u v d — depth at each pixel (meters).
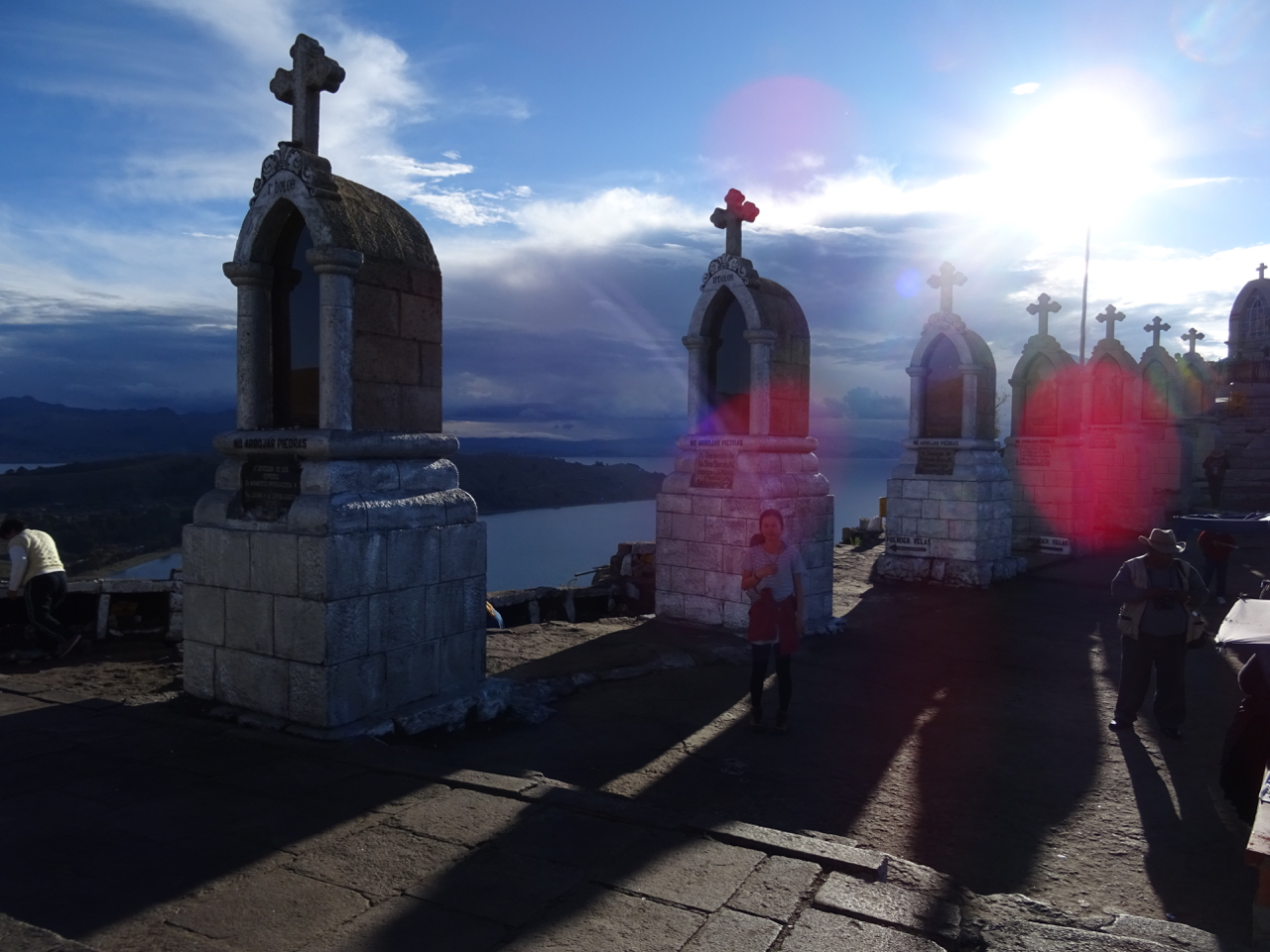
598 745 6.32
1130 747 6.43
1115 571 15.37
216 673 6.31
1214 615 11.51
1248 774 4.90
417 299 6.64
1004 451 18.47
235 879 3.72
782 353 10.32
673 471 10.83
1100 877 4.38
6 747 5.43
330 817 4.38
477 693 6.71
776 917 3.43
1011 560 14.89
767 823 4.96
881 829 4.92
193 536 6.42
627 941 3.23
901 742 6.48
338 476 5.88
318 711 5.70
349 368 6.02
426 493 6.56
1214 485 23.53
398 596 6.19
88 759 5.23
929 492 14.41
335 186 6.17
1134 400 21.22
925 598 12.99
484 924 3.36
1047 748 6.39
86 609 9.06
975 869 4.45
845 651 9.54
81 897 3.55
